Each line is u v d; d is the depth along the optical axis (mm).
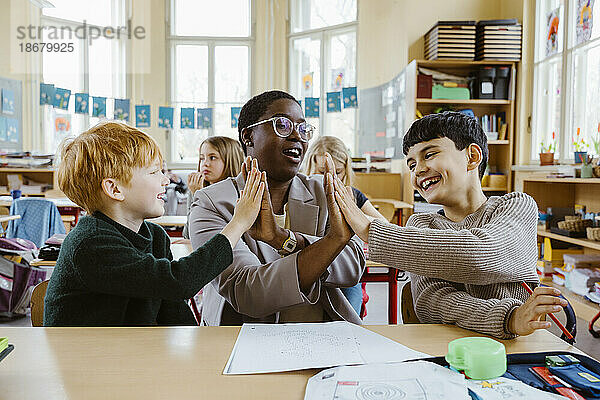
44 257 2777
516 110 5727
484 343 869
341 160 3135
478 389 783
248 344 996
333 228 1167
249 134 1385
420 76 5684
